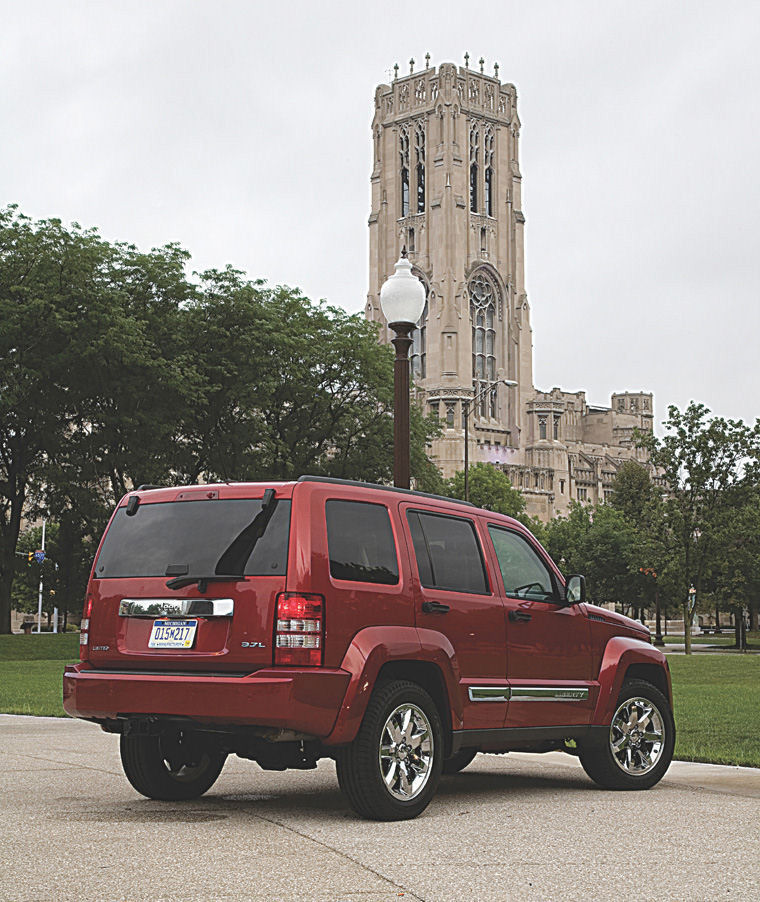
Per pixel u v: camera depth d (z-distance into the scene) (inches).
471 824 314.7
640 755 405.1
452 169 5974.4
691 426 2335.1
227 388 1998.0
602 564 3516.2
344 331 2311.8
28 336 1763.0
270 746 337.1
